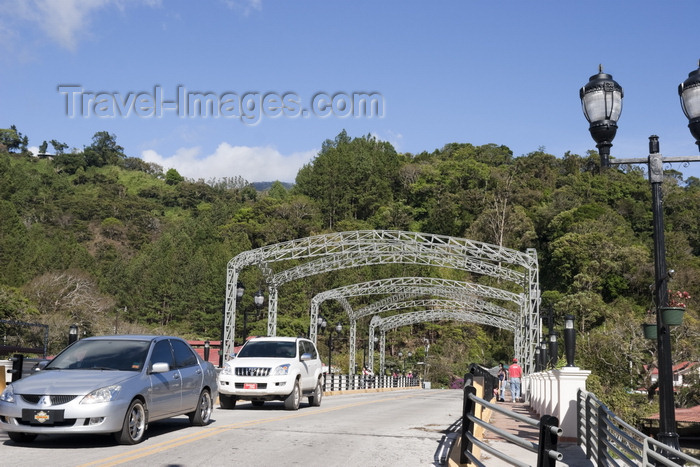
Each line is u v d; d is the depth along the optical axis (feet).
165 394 33.35
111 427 28.43
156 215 555.28
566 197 378.12
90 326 211.61
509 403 95.81
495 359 286.46
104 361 32.42
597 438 27.32
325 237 113.80
